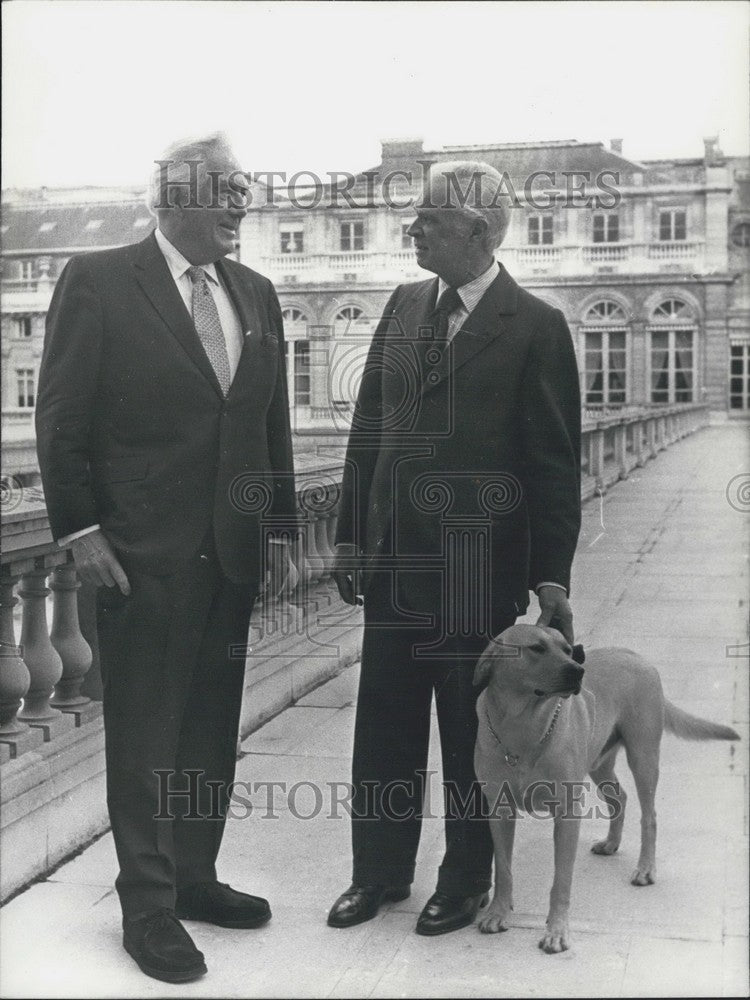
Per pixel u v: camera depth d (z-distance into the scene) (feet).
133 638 10.49
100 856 12.50
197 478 10.55
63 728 12.92
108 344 10.39
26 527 11.89
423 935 10.75
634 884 11.33
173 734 10.72
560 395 10.71
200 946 10.68
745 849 11.61
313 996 9.86
